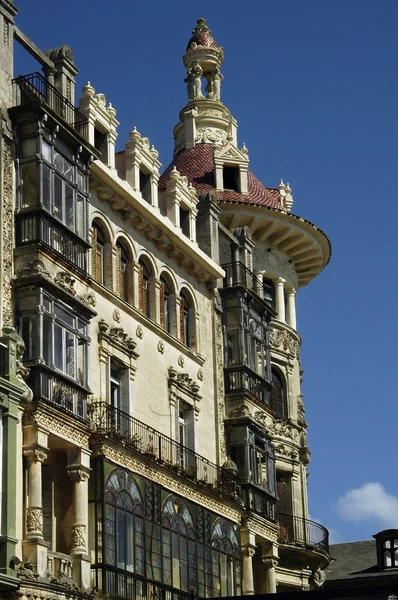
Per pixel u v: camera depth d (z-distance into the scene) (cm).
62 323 4188
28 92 4378
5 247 4088
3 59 4259
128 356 4747
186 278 5362
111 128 4856
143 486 4516
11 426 3847
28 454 3947
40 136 4228
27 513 3919
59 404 4091
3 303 4031
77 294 4341
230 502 5200
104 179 4725
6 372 3878
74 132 4394
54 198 4266
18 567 3800
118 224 4856
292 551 5959
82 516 4141
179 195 5362
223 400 5516
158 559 4528
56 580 3941
